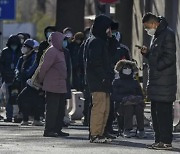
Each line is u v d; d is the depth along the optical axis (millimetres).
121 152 20875
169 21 36500
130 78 25578
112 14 48031
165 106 21594
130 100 25188
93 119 23062
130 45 45188
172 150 21531
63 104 25672
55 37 25297
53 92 25234
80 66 30812
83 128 29203
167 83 21453
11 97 32312
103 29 22812
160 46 21453
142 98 25375
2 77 32688
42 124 30438
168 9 36594
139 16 42719
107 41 23047
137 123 25297
